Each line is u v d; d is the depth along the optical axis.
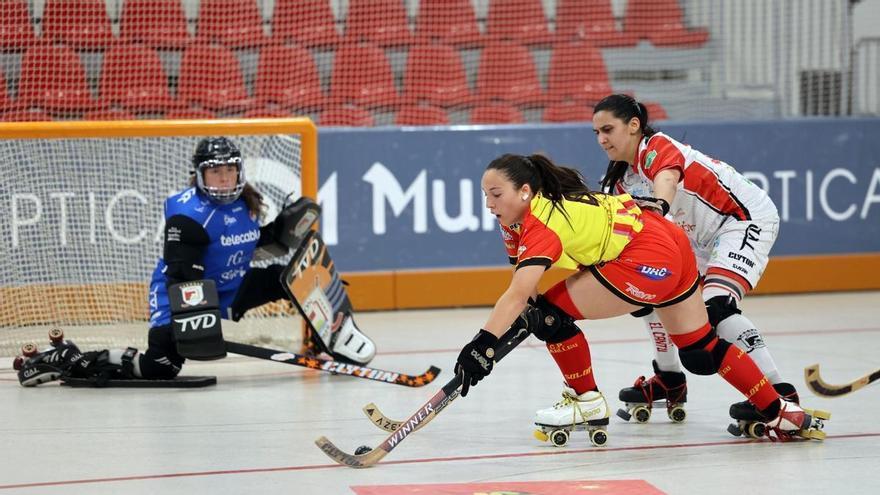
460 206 30.33
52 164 25.84
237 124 23.17
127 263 26.42
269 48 31.42
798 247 32.09
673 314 15.13
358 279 29.78
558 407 15.37
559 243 14.12
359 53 32.00
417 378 20.03
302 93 31.50
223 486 13.39
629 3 33.88
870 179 32.41
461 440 15.89
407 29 32.44
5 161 25.52
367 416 16.61
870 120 32.28
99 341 24.97
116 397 19.33
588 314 14.93
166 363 20.23
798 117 32.44
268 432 16.52
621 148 16.61
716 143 31.36
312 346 22.83
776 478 13.65
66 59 29.72
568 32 33.34
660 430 16.53
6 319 25.52
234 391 19.88
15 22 29.31
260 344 24.12
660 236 14.76
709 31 33.88
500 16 33.03
